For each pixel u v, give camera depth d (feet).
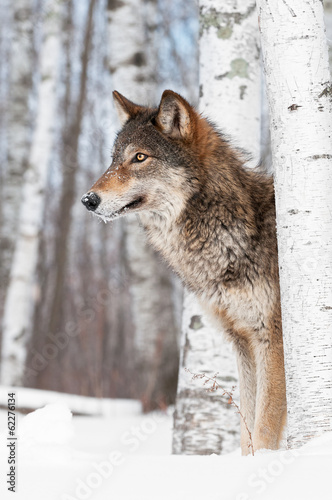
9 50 132.36
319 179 22.40
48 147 75.00
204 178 29.84
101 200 30.27
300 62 22.57
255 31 35.94
